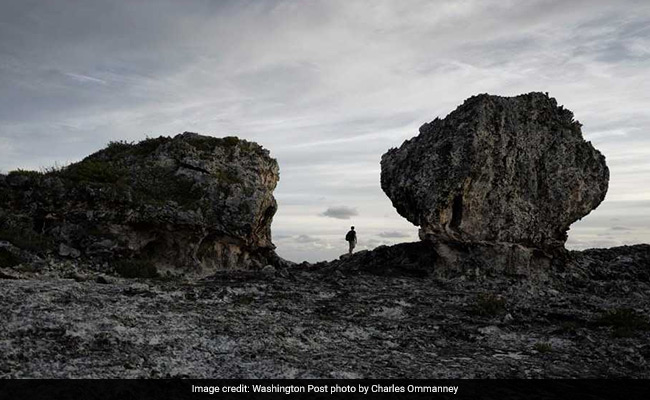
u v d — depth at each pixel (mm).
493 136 29359
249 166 34281
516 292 25344
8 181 28109
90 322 14742
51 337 13305
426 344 16641
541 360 15500
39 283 19781
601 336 18391
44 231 26672
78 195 27797
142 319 16031
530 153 30188
